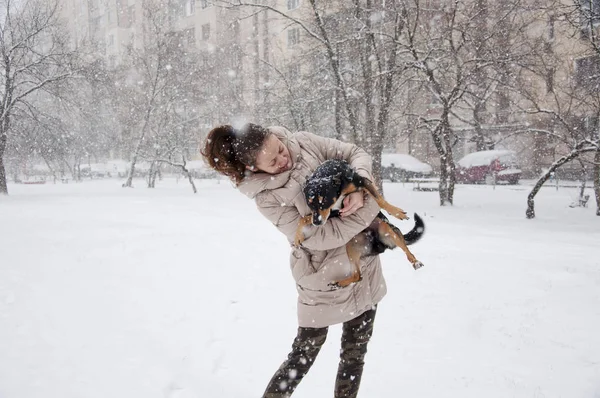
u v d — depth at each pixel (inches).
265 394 102.9
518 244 339.9
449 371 136.6
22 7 968.9
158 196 892.6
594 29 590.9
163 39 1270.9
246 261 274.8
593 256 288.0
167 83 1263.5
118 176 2064.5
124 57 1752.0
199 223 447.8
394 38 685.3
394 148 1519.4
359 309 99.9
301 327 102.0
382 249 99.0
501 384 128.0
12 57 944.9
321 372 138.3
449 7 723.4
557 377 131.2
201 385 129.6
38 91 1081.4
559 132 855.1
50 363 140.2
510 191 967.6
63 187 1259.2
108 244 326.6
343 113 815.1
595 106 609.9
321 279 97.2
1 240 342.3
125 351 150.0
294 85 906.1
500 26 692.1
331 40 777.6
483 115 1146.7
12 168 1760.6
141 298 204.8
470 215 597.6
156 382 129.8
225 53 1387.8
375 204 92.4
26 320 175.3
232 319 180.2
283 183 91.4
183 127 1341.0
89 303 196.9
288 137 95.7
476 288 215.8
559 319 175.0
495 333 163.9
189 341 159.2
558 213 619.2
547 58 722.2
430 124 780.0
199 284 227.1
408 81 792.9
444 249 309.9
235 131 91.5
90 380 130.3
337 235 90.5
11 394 121.4
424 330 167.9
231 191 1083.9
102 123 1579.7
